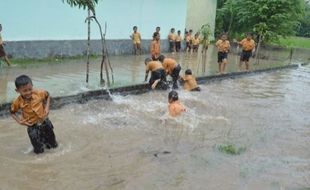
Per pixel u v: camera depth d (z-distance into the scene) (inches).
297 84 426.0
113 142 199.8
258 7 753.0
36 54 419.8
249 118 265.9
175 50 628.1
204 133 224.5
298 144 217.2
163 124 235.3
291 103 326.0
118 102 278.8
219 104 299.0
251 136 225.6
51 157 176.6
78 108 254.7
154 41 461.4
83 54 473.7
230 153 194.1
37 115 173.8
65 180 155.5
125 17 531.2
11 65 374.3
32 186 149.4
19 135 200.2
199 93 332.2
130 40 546.3
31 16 408.8
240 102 313.1
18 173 159.3
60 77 339.9
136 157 182.4
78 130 213.3
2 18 383.9
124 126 226.8
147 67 325.4
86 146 191.9
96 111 252.5
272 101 327.9
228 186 157.0
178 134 219.3
